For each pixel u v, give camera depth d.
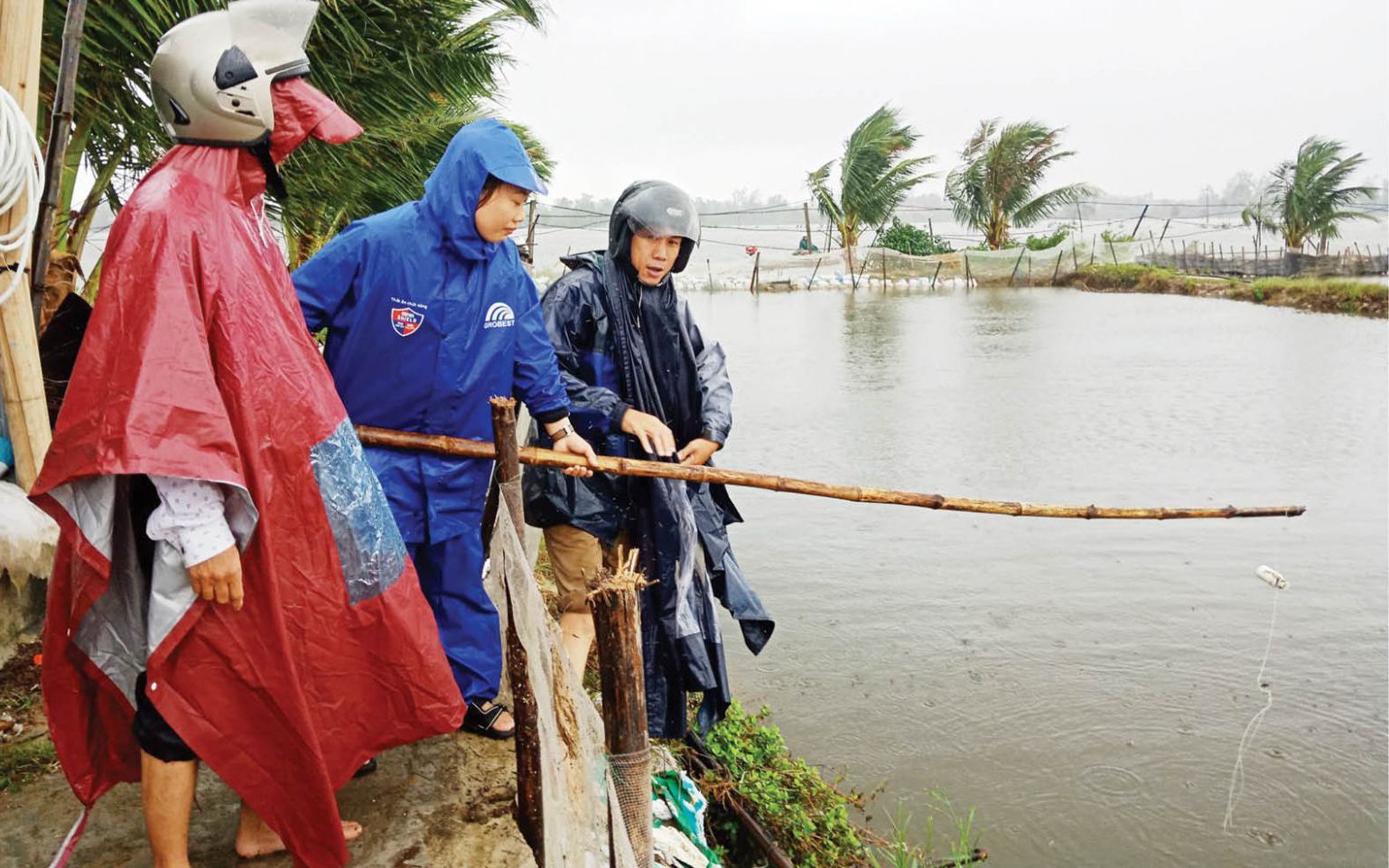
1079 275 39.06
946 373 18.36
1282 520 9.85
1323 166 37.91
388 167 8.20
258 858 2.79
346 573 2.42
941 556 8.93
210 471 2.05
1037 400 15.67
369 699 2.50
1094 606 7.87
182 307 2.09
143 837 2.90
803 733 6.04
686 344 3.69
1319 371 17.92
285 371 2.30
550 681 2.61
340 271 2.95
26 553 3.59
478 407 3.13
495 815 3.07
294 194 7.75
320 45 6.43
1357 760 5.83
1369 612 7.77
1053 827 5.23
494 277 3.09
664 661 3.62
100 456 2.00
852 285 38.75
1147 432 13.48
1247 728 6.16
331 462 2.38
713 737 5.16
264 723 2.30
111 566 2.18
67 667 2.39
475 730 3.47
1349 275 36.31
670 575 3.55
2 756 3.24
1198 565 8.75
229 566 2.15
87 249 7.13
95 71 5.12
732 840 4.75
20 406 3.66
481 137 2.94
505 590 2.77
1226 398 15.66
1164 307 30.09
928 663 6.91
